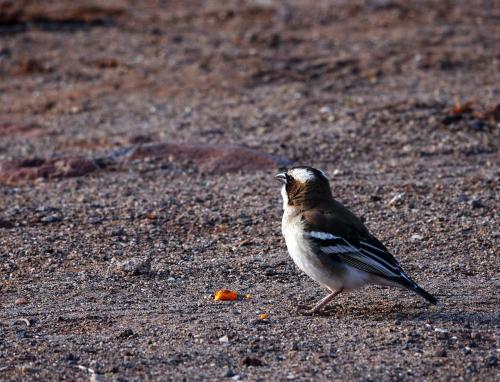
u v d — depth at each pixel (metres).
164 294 11.07
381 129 17.92
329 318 10.30
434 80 21.50
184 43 25.02
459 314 10.34
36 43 24.92
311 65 22.56
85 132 18.55
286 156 16.67
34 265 12.03
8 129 18.88
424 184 15.07
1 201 14.66
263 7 29.19
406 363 9.02
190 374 8.85
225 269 11.83
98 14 27.98
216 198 14.57
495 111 18.44
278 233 13.05
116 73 22.58
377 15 27.88
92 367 9.03
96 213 13.96
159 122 19.00
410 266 11.86
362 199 14.42
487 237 12.72
